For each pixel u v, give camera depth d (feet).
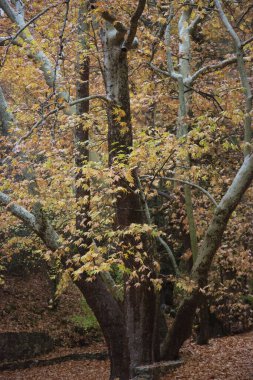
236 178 32.37
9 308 66.74
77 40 35.60
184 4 38.83
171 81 47.47
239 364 40.70
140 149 26.71
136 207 28.66
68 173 30.81
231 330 60.29
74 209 33.65
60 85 35.63
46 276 78.18
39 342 57.98
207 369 38.75
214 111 46.75
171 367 36.19
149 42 40.73
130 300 29.40
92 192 31.32
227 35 58.65
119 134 29.17
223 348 48.62
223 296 54.03
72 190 35.32
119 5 34.55
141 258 27.45
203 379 35.47
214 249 33.40
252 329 62.75
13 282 73.26
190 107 46.32
